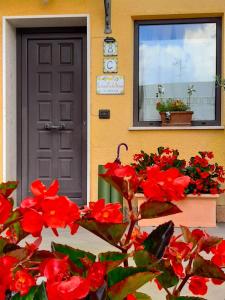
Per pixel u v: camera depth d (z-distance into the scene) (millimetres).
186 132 5371
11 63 5758
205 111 5520
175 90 5570
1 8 5543
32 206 894
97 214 945
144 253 974
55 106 5926
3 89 5574
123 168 1012
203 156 5023
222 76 5383
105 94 5414
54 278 828
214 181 4922
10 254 941
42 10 5496
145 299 993
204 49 5523
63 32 5887
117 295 877
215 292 2801
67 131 5922
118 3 5387
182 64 5562
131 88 5418
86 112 5852
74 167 5914
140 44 5578
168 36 5566
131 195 1013
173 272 1021
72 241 4023
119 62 5391
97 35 5406
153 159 4902
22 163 5969
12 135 5809
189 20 5484
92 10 5422
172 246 1023
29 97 5938
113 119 5414
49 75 5930
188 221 4883
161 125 5488
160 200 973
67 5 5457
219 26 5457
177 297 1030
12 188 1047
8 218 947
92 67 5422
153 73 5582
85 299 857
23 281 888
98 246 3889
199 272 980
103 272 871
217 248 981
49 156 5941
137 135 5402
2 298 896
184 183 955
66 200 880
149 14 5383
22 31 5914
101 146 5426
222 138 5340
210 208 4914
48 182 5941
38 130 5941
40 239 975
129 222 991
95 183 5453
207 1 5340
